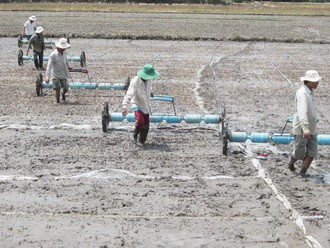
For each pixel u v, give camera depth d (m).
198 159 15.41
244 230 11.12
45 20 52.19
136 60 32.66
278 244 10.58
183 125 18.78
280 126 18.91
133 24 50.16
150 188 13.26
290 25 52.16
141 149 16.19
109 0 76.00
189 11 64.25
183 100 22.59
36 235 10.90
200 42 41.78
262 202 12.52
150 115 17.42
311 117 13.70
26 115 19.95
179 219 11.61
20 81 26.48
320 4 81.75
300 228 11.23
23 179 13.75
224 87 25.34
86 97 23.02
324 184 13.74
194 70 29.56
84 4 71.25
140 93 15.97
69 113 20.23
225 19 56.19
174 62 32.09
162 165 14.84
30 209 12.07
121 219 11.58
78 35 43.06
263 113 20.72
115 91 24.30
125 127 18.41
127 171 14.34
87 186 13.35
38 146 16.38
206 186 13.44
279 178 14.08
